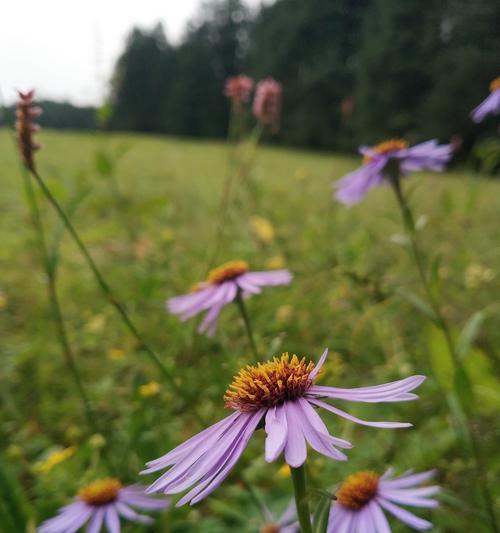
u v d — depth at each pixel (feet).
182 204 1.93
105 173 0.97
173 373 0.65
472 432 0.47
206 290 0.57
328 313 0.87
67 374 0.81
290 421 0.25
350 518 0.37
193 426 0.64
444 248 1.16
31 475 0.59
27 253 1.26
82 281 1.10
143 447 0.52
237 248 1.10
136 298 0.94
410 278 0.90
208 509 0.55
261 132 0.99
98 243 1.37
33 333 0.92
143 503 0.46
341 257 0.98
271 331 0.76
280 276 0.57
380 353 0.80
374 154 0.62
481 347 0.65
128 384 0.75
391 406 0.60
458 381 0.47
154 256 1.11
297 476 0.25
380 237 1.23
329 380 0.55
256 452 0.58
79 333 0.90
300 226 1.40
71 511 0.45
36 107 0.48
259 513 0.50
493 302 0.88
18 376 0.79
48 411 0.70
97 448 0.57
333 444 0.24
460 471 0.51
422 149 0.61
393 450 0.55
